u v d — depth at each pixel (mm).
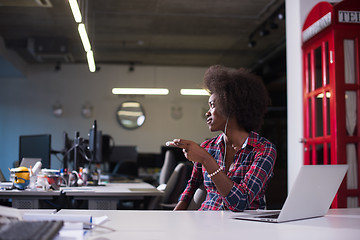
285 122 9141
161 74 11273
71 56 9477
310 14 4199
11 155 10625
